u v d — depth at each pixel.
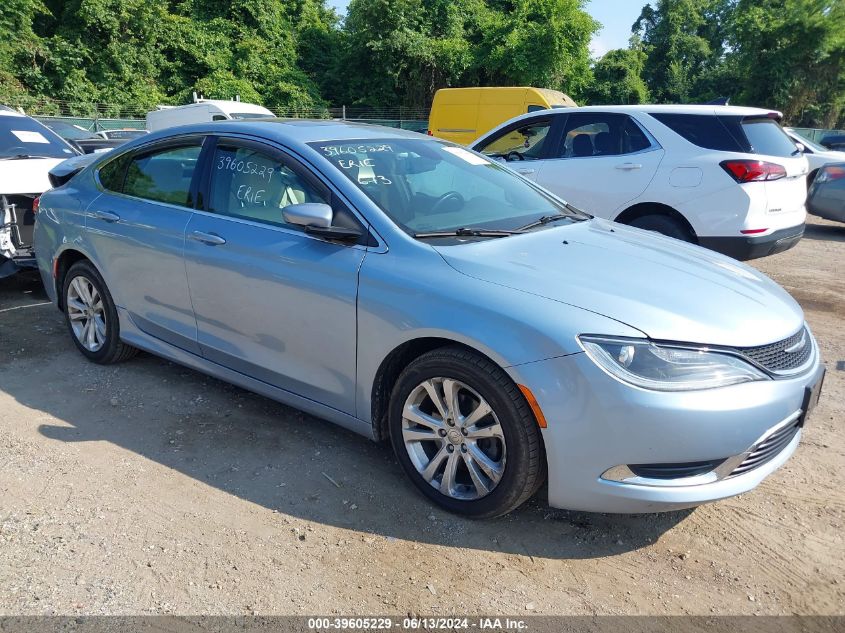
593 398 2.46
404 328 2.83
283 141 3.48
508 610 2.40
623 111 6.71
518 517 2.94
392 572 2.57
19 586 2.43
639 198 6.40
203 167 3.78
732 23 40.75
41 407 3.84
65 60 26.16
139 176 4.16
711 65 50.09
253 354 3.50
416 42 30.86
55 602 2.36
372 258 3.01
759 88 38.66
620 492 2.52
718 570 2.63
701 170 6.09
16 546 2.65
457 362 2.72
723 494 2.56
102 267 4.20
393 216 3.13
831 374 4.61
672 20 48.50
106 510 2.89
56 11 27.45
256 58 30.78
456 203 3.47
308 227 3.10
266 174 3.50
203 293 3.62
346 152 3.46
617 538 2.82
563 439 2.52
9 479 3.10
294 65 32.66
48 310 5.64
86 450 3.38
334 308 3.07
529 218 3.58
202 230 3.61
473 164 3.97
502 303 2.65
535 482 2.68
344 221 3.15
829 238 10.22
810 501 3.10
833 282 7.20
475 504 2.81
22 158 6.12
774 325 2.73
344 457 3.38
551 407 2.51
